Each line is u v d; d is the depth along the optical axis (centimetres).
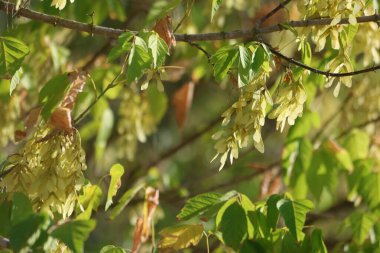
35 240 570
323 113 1111
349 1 625
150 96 985
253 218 684
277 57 642
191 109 1551
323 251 686
